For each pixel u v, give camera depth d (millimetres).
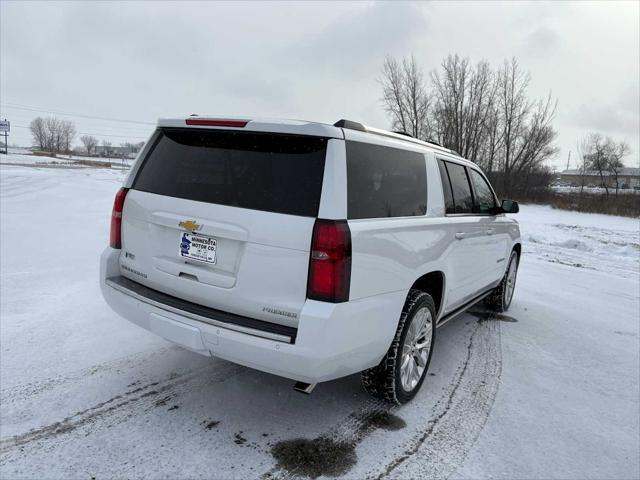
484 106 44188
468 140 45438
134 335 4070
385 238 2715
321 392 3328
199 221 2621
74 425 2719
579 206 31266
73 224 9758
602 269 9547
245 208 2516
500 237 5035
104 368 3443
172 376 3393
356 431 2863
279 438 2729
